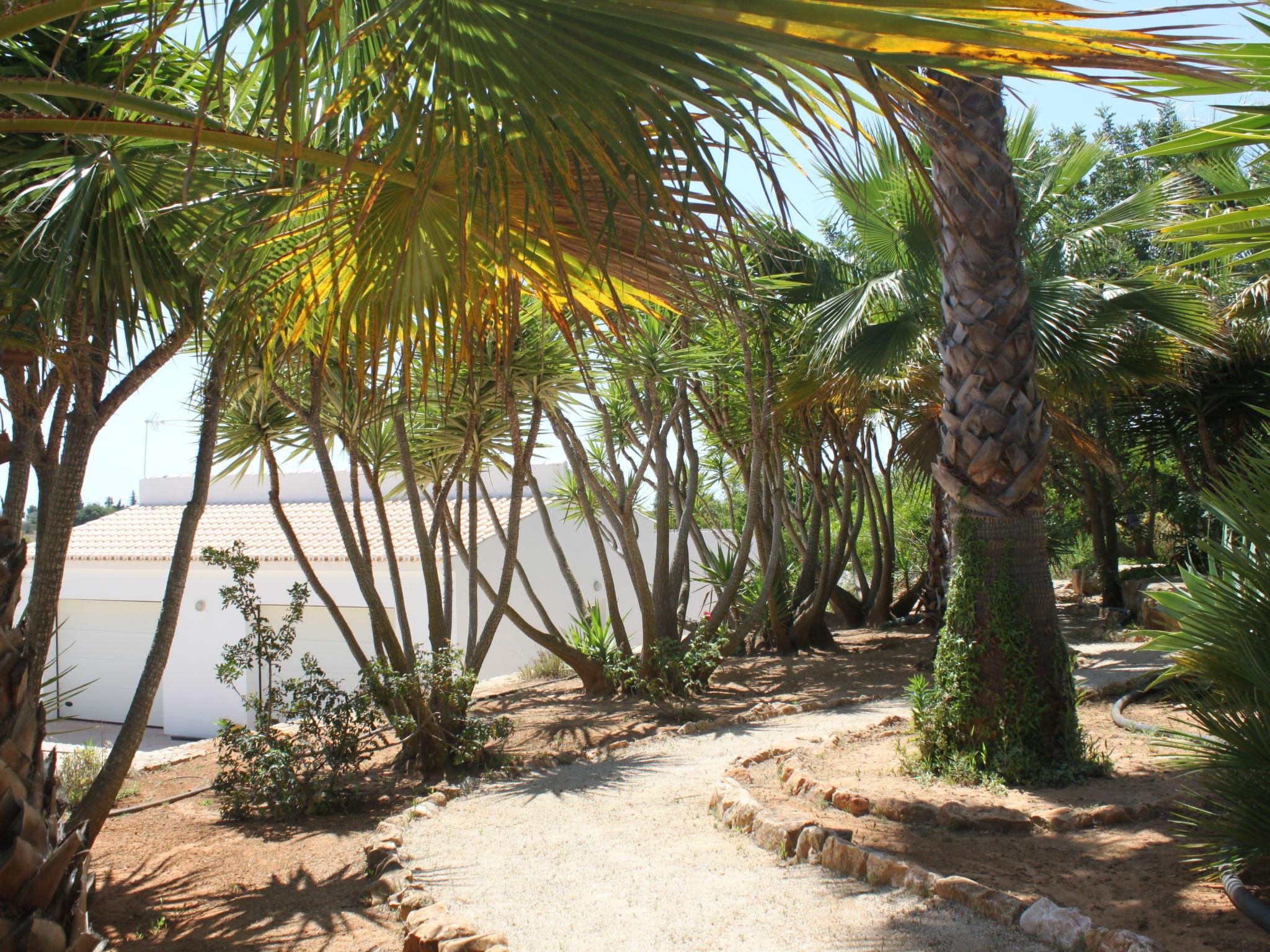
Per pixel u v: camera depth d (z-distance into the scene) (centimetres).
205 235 392
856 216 970
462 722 789
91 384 484
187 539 539
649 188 210
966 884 388
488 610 1556
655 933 402
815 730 800
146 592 1642
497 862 518
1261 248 369
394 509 1784
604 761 762
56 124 256
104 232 395
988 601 576
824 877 446
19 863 245
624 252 312
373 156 310
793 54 180
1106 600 1438
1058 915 348
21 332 373
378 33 274
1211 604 411
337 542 1573
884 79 191
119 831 641
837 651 1342
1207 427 1251
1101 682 852
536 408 916
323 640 1498
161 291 429
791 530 1617
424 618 1430
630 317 326
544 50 197
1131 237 1397
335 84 289
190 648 1567
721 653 1091
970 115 582
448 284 343
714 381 1264
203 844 607
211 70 189
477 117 217
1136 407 1282
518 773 741
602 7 181
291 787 664
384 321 354
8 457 271
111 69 404
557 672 1270
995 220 584
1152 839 444
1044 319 806
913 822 498
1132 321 890
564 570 1277
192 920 473
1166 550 1694
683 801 614
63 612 1730
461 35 205
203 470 548
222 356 526
